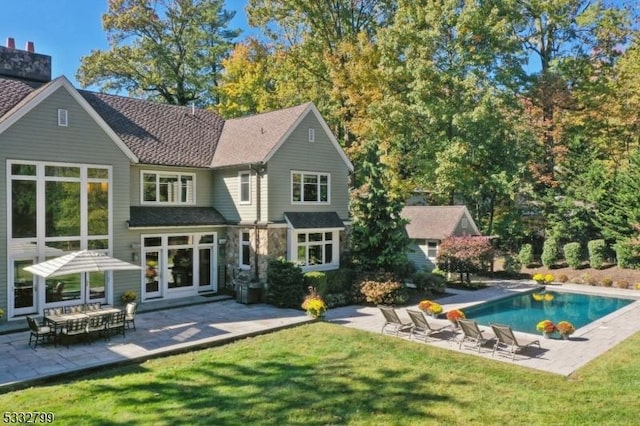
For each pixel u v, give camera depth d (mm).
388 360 12477
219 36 47094
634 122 34250
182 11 43969
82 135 18297
